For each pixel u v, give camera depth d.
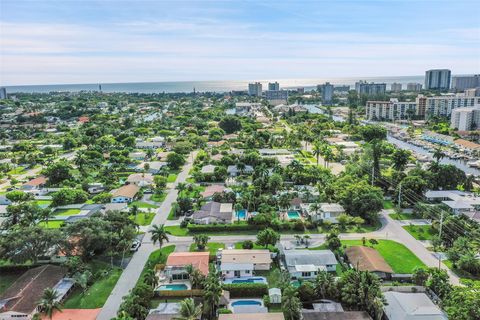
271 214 130.38
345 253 103.56
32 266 98.25
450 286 82.44
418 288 85.75
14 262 93.12
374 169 168.00
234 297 87.06
